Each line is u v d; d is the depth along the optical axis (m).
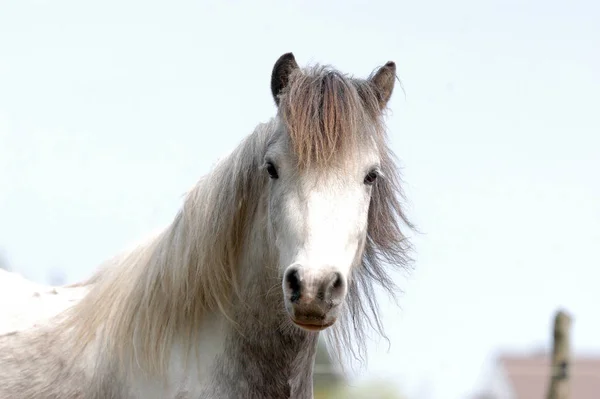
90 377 8.03
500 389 27.59
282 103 7.43
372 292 8.11
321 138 7.16
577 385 30.27
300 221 7.06
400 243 8.08
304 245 6.99
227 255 7.79
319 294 6.78
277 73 7.75
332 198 7.11
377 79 7.91
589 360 32.22
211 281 7.74
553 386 14.50
